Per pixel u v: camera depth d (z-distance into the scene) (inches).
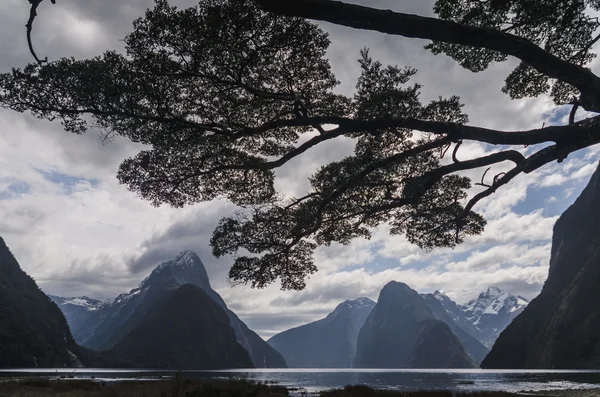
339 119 361.4
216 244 463.5
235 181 469.4
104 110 379.9
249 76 403.2
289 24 366.3
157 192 451.5
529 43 299.3
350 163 459.8
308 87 423.5
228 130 390.0
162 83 376.5
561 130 336.8
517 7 423.8
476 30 289.7
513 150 366.0
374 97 394.9
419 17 282.5
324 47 393.1
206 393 771.4
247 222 464.1
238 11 346.9
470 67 539.2
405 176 459.8
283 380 4229.8
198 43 360.5
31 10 276.2
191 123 385.1
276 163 384.8
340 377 5615.2
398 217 509.0
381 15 277.3
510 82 530.0
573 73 308.5
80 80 364.2
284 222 461.7
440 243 504.7
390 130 396.8
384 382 3791.8
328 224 484.4
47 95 372.2
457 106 408.5
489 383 3302.2
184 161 440.8
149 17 358.6
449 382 3604.8
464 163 375.2
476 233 492.7
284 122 368.2
